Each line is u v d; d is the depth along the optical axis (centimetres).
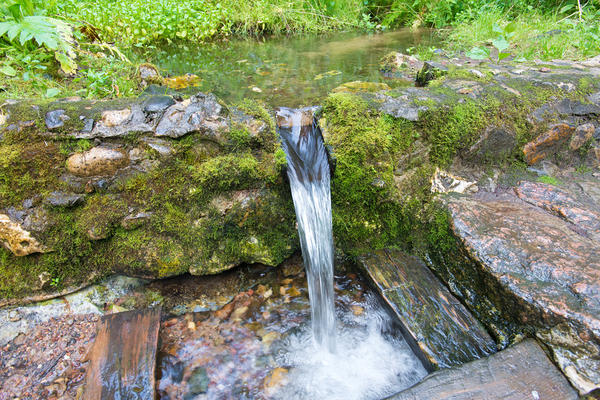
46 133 206
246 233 241
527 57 419
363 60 455
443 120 254
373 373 206
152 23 497
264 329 227
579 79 304
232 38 579
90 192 215
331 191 244
